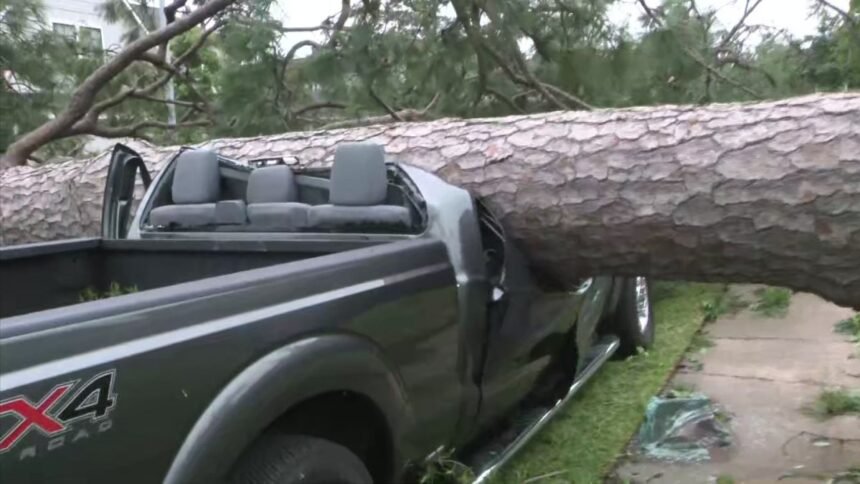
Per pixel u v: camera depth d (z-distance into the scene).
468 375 3.03
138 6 9.09
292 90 7.19
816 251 3.01
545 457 3.95
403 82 7.13
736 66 7.39
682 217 3.19
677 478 3.69
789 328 5.82
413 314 2.68
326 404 2.54
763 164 3.02
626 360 5.25
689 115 3.30
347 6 6.74
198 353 1.96
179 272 3.55
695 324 6.02
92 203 5.30
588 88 6.77
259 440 2.30
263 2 6.60
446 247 3.01
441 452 2.99
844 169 2.88
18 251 3.34
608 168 3.33
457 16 6.45
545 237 3.55
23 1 8.14
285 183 3.46
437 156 3.78
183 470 1.90
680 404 4.26
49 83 8.23
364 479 2.52
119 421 1.79
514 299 3.35
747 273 3.24
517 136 3.63
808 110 3.05
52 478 1.67
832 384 4.64
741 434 4.10
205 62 8.42
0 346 1.62
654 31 6.48
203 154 3.67
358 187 3.17
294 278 2.29
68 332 1.73
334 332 2.35
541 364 3.73
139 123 8.16
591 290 4.19
